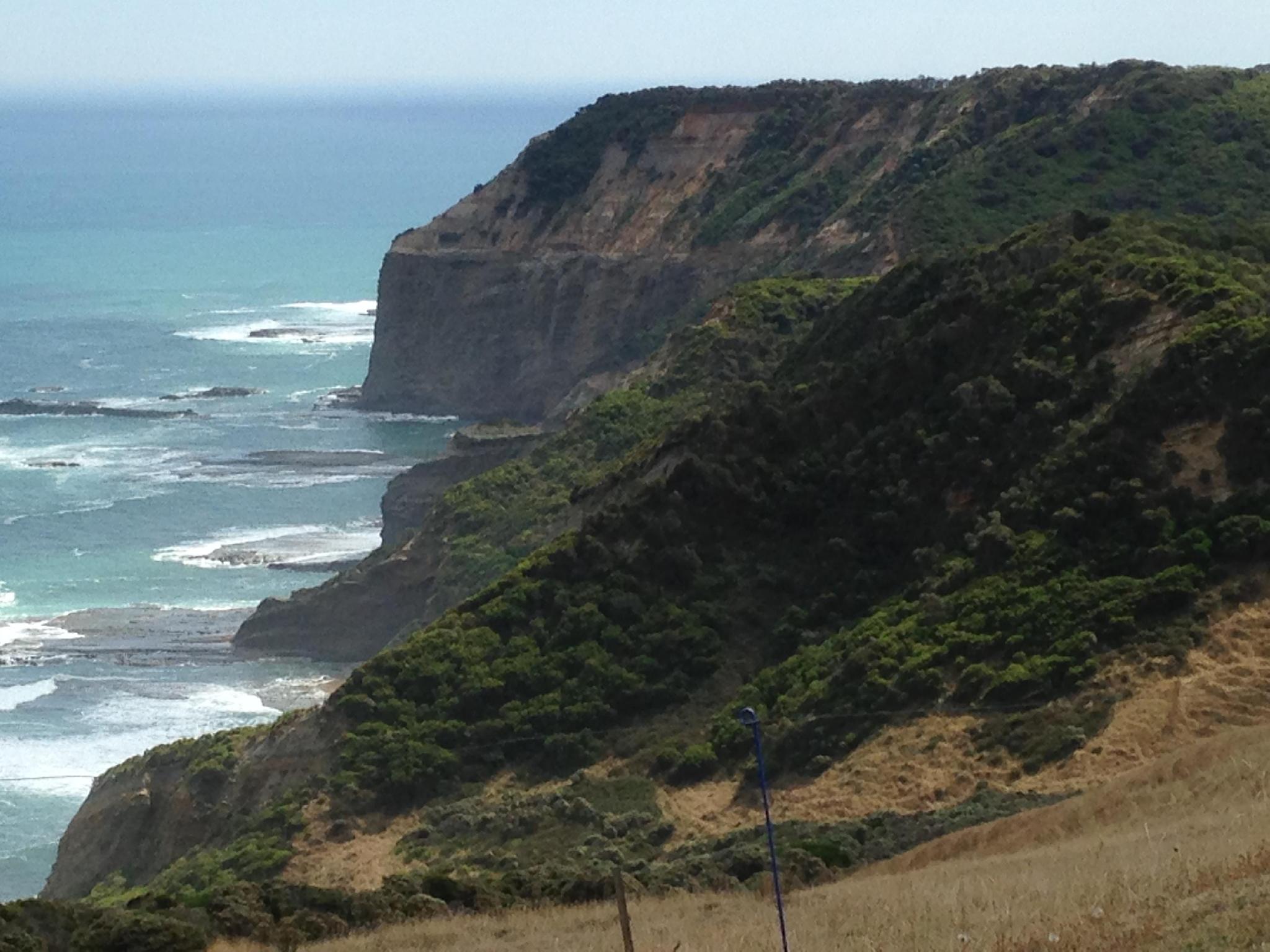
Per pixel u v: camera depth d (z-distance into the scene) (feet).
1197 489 139.64
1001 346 165.58
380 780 152.05
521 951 80.79
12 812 209.15
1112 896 67.10
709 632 157.69
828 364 186.29
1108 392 153.28
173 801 168.35
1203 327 148.66
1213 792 97.60
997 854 99.50
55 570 319.47
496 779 151.33
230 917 92.79
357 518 356.18
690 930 78.95
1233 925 59.62
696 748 143.74
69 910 91.04
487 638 163.63
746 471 169.99
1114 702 125.39
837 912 78.18
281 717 178.50
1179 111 341.62
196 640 273.13
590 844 134.00
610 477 214.48
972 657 137.08
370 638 258.98
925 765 128.57
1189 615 130.62
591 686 155.53
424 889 104.12
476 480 260.01
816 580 159.94
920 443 162.91
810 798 130.41
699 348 266.57
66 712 241.35
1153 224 180.86
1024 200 326.03
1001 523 149.28
